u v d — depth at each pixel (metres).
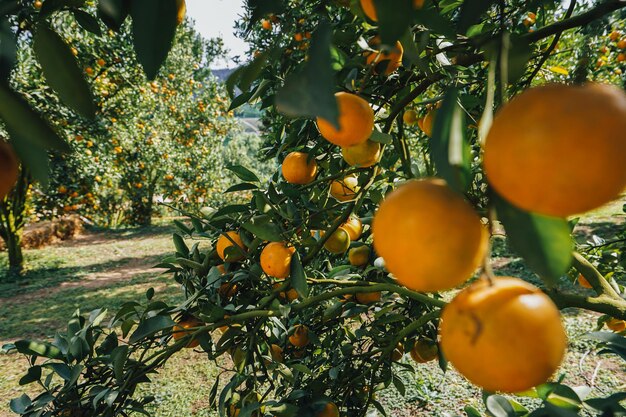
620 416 0.94
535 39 0.97
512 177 0.50
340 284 1.85
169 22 0.67
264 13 0.76
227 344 1.83
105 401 1.56
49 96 7.50
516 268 8.20
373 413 2.11
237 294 2.04
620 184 0.48
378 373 2.33
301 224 1.72
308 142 2.16
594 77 3.40
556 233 0.58
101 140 11.18
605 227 9.60
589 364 4.93
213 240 2.17
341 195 1.97
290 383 1.83
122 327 1.87
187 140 17.20
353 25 1.48
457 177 0.51
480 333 0.63
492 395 1.11
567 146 0.46
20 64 7.33
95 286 9.98
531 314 0.63
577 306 1.21
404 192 0.64
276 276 1.67
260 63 0.82
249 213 1.95
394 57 1.37
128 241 15.98
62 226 16.33
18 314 8.16
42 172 0.64
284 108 0.51
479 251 0.62
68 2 0.89
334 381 2.08
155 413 4.82
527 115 0.49
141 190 18.53
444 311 0.72
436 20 0.79
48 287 10.02
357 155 1.52
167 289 9.32
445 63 1.45
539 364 0.61
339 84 1.48
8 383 5.59
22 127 0.60
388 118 1.45
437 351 2.14
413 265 0.61
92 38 8.94
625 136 0.47
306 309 2.26
